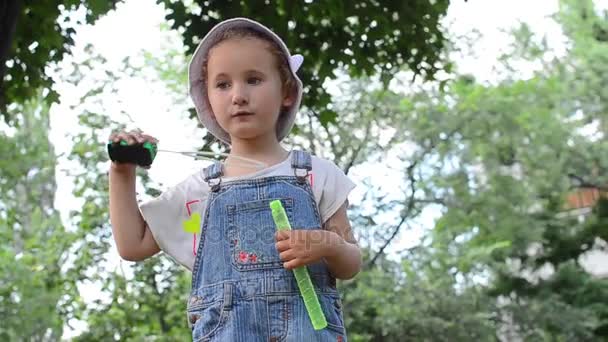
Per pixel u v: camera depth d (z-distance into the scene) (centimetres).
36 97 977
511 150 1931
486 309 1914
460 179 1919
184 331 1802
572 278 1866
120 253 280
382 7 993
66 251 1819
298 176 278
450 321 1895
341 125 1836
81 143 1833
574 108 1919
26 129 2098
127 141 276
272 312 260
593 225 1842
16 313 1758
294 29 974
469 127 1908
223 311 262
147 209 279
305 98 998
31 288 1778
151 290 1805
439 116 1905
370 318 1903
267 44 282
